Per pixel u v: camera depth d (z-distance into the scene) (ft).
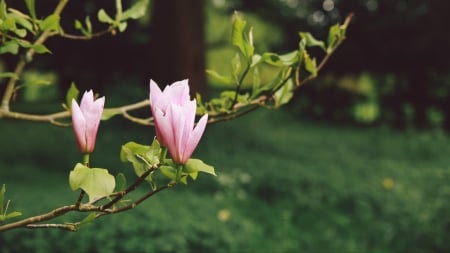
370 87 76.18
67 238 19.47
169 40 42.83
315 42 6.66
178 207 23.27
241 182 30.27
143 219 21.04
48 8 46.80
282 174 31.58
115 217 20.70
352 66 69.77
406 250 23.56
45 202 21.83
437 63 64.44
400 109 67.62
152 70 43.83
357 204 27.81
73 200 22.26
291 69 6.53
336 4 69.51
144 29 60.59
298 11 75.10
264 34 87.10
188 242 20.89
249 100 6.77
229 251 21.49
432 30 63.67
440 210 24.00
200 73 43.47
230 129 41.29
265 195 29.86
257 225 25.46
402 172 33.76
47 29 6.56
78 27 7.38
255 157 36.14
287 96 6.91
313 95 73.61
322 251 24.07
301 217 27.30
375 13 67.46
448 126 65.05
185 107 4.50
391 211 26.02
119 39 59.62
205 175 29.48
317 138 50.24
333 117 73.46
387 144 44.39
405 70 66.59
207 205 24.72
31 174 28.37
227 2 80.94
